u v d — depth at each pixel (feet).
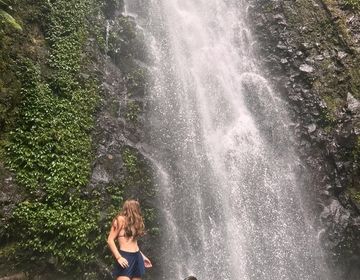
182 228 34.94
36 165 27.02
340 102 40.93
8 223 24.64
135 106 36.88
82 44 34.63
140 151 35.04
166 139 37.88
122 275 20.54
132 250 21.18
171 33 45.62
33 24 31.83
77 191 28.40
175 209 35.24
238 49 48.34
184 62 44.29
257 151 42.22
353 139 38.50
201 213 36.47
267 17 48.14
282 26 46.88
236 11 50.34
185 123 40.16
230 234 36.94
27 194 25.98
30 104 28.32
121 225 21.52
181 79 42.57
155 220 33.65
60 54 32.19
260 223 38.55
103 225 29.37
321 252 38.19
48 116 28.89
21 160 26.48
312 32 45.39
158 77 40.93
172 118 39.55
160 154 36.68
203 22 49.29
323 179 39.83
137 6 44.83
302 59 44.47
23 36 30.48
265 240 37.86
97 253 28.58
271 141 42.78
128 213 21.74
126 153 33.71
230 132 42.39
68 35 33.88
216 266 35.14
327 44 44.19
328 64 43.09
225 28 49.88
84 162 29.76
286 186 40.52
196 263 34.50
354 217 37.50
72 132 29.96
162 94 40.09
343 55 42.68
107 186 30.89
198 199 36.94
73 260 27.07
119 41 39.40
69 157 28.81
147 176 34.47
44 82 30.07
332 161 39.68
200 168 38.50
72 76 32.17
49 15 33.27
